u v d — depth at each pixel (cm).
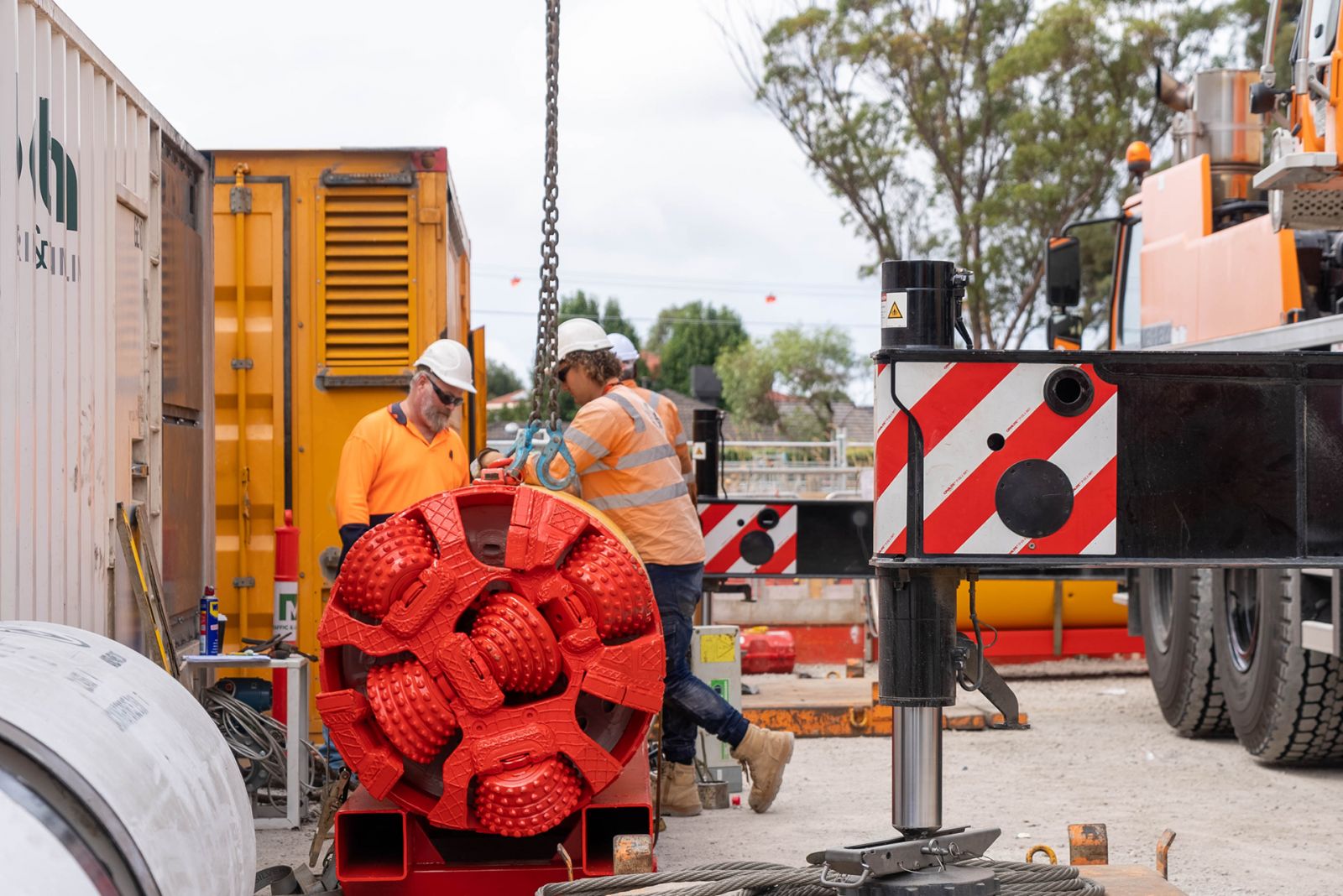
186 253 652
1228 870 500
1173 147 834
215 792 268
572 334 561
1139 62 3045
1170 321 821
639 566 408
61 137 472
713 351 7619
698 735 639
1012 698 327
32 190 441
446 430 594
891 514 316
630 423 529
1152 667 836
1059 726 849
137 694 268
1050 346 898
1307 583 646
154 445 585
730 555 784
